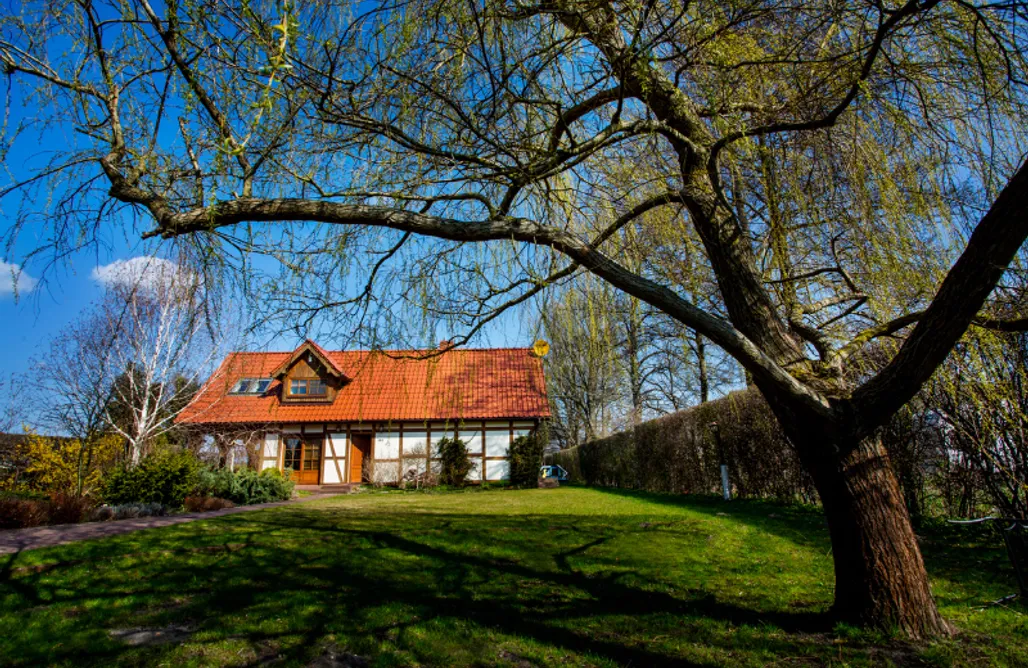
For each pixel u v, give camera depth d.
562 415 29.88
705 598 4.32
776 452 9.48
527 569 5.25
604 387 7.11
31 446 12.74
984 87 3.08
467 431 17.58
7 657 3.50
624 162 4.20
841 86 3.64
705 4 3.24
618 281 3.20
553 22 3.46
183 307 3.32
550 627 3.88
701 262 4.57
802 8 3.32
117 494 9.63
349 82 3.24
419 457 17.52
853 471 3.31
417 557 5.64
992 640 3.15
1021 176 2.51
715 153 3.37
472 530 6.88
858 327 4.66
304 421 17.77
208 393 15.23
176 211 3.06
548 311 4.34
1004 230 2.56
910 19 3.32
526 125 3.74
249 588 4.70
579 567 5.29
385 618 4.07
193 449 15.66
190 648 3.62
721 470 10.98
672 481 13.62
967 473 5.77
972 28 3.33
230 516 8.31
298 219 2.95
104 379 12.46
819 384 3.39
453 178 3.53
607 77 3.79
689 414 12.76
